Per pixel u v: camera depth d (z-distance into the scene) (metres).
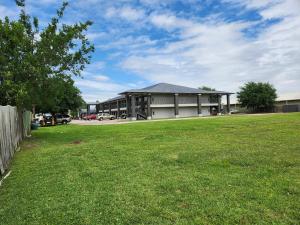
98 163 7.74
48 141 14.70
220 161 7.12
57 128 27.39
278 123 19.09
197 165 6.85
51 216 4.14
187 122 27.03
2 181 6.30
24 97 14.19
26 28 16.89
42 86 16.45
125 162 7.67
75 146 11.85
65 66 16.77
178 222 3.73
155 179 5.78
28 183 6.01
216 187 5.03
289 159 6.98
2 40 15.11
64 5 16.89
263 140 10.70
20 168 7.66
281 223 3.54
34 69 15.11
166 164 7.16
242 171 6.07
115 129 21.61
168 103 57.38
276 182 5.14
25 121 18.39
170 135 14.45
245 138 11.66
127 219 3.91
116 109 73.06
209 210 4.03
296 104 63.88
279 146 9.06
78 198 4.84
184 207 4.21
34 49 16.47
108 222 3.85
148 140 12.70
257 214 3.82
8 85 14.12
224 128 17.39
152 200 4.55
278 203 4.14
